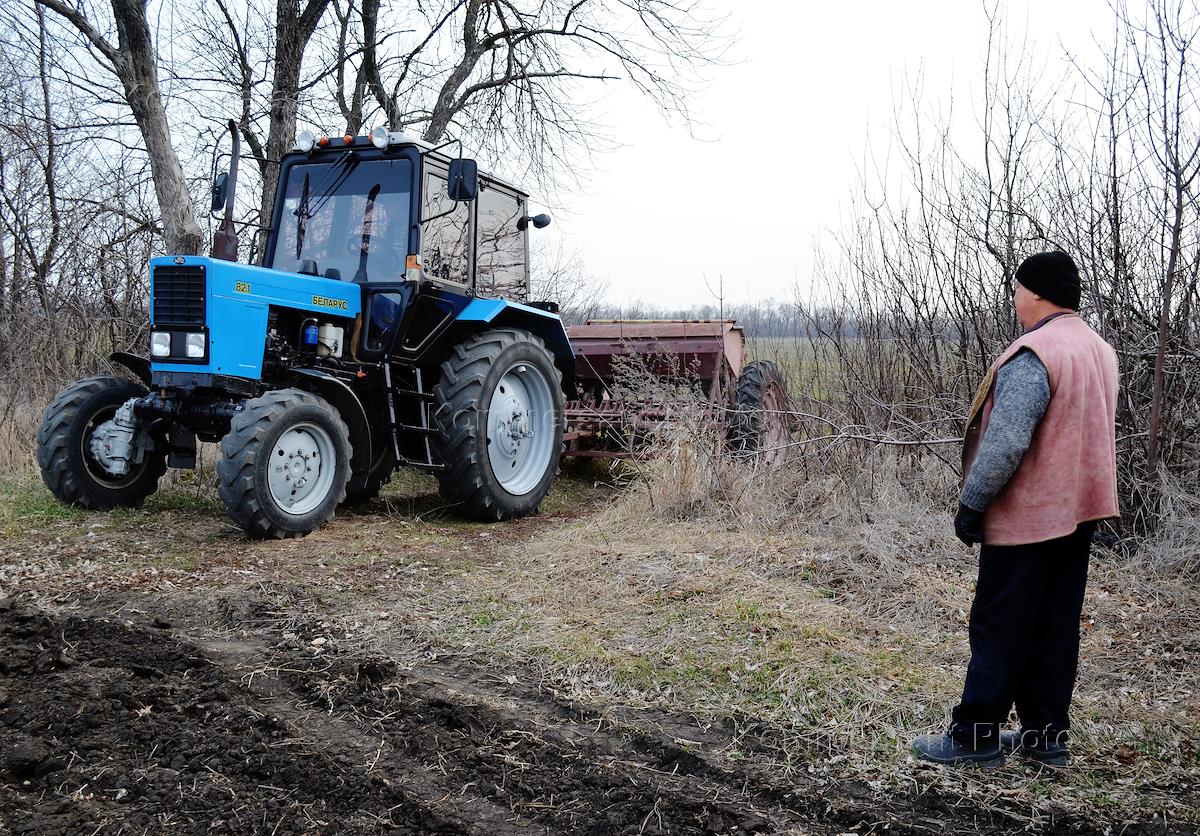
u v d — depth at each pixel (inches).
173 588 184.9
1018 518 107.4
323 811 103.7
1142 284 205.8
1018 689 114.5
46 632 153.8
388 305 255.4
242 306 230.7
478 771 113.7
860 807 106.8
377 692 135.6
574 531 241.9
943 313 240.7
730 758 118.9
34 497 260.2
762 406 308.5
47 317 363.3
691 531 231.9
